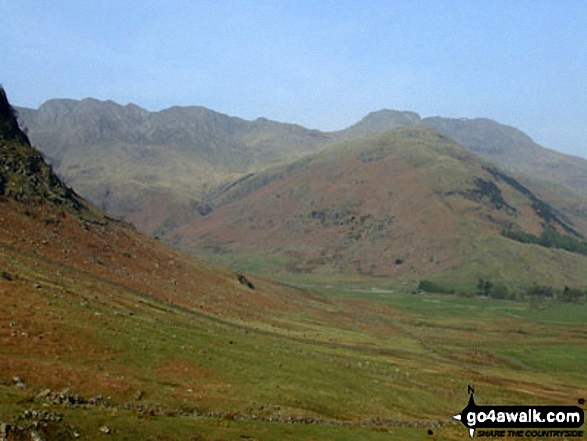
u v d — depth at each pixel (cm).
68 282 9750
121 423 4412
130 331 7762
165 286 13962
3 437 3612
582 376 14875
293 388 7338
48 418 4053
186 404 5681
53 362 5859
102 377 5703
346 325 18775
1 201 12575
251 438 4838
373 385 8675
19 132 16475
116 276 12444
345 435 5612
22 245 11138
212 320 11888
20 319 6631
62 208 14650
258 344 10000
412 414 7625
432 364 13062
